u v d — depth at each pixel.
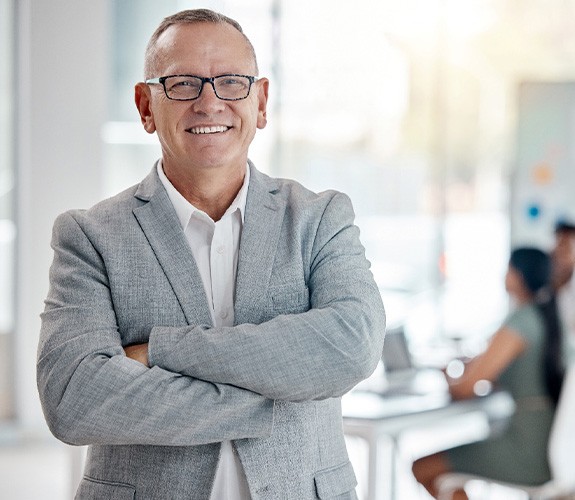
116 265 1.85
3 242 6.63
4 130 6.62
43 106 6.51
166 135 1.86
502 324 4.33
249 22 7.33
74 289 1.85
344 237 1.96
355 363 1.77
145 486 1.78
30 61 6.48
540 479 4.22
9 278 6.64
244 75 1.84
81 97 6.55
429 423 3.93
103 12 6.55
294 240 1.91
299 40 7.48
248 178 1.95
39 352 1.82
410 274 7.82
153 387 1.71
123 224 1.89
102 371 1.73
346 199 2.03
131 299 1.84
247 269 1.87
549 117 7.01
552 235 7.01
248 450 1.77
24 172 6.56
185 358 1.73
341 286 1.88
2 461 6.15
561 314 4.36
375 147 7.73
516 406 4.28
